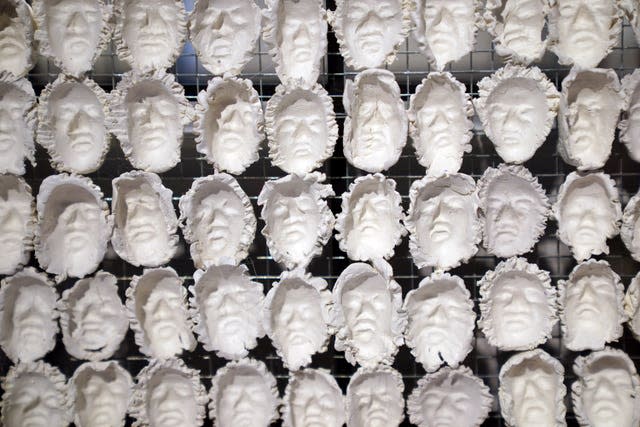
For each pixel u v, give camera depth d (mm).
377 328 1733
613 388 1711
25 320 1729
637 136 1681
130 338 1867
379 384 1721
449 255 1715
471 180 1674
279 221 1721
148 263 1705
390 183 1692
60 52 1691
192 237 1690
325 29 1673
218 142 1721
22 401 1722
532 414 1723
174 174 1887
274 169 1875
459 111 1694
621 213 1681
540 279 1684
